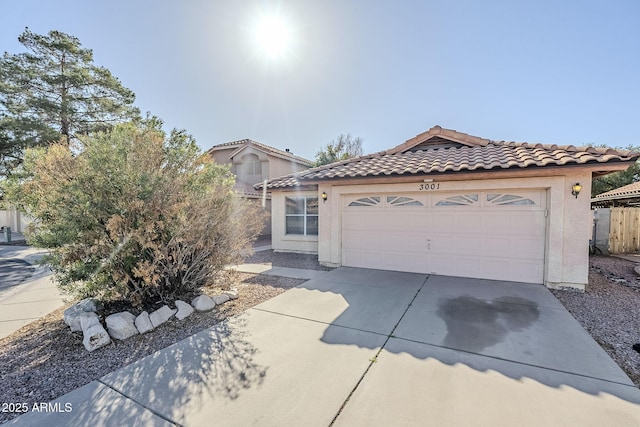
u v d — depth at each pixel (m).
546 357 4.17
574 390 3.42
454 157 9.30
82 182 5.25
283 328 5.23
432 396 3.33
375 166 9.95
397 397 3.32
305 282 8.34
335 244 10.38
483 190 8.34
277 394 3.39
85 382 3.71
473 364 4.00
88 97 20.48
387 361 4.09
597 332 5.02
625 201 17.25
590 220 7.24
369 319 5.62
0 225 30.64
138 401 3.30
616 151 6.70
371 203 9.87
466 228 8.61
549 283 7.59
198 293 6.86
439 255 8.97
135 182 5.52
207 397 3.36
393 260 9.59
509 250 8.14
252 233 8.62
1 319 5.88
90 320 4.91
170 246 6.04
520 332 4.99
